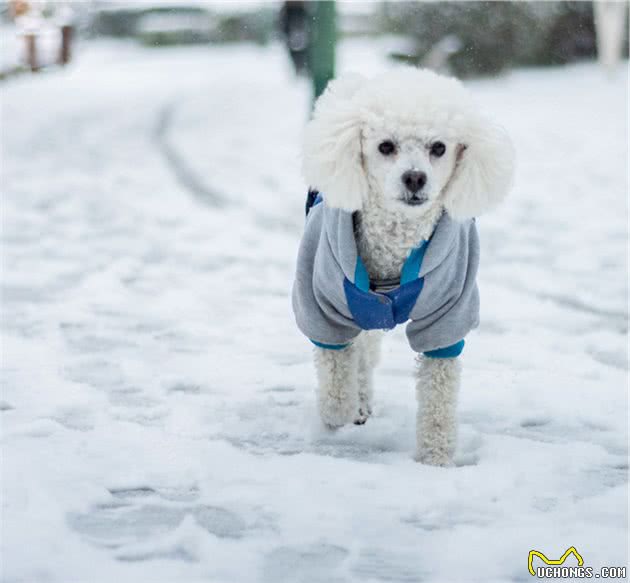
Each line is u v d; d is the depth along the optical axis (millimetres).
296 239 6914
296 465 3166
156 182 9547
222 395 3928
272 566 2541
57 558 2537
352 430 3529
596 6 16531
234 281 5816
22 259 6352
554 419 3688
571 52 18625
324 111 3342
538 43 18312
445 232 3221
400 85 3252
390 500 2898
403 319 3312
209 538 2666
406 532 2713
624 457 3303
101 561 2539
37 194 8828
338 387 3525
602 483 3092
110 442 3340
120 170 10344
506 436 3502
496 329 4875
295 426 3596
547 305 5254
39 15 22406
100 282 5727
